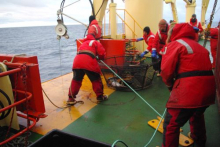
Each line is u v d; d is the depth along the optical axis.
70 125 3.22
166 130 2.12
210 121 3.22
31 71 2.87
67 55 22.14
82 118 3.45
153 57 4.84
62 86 5.18
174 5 10.38
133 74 4.99
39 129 3.11
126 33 8.59
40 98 3.06
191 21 8.96
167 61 2.04
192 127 2.53
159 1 7.93
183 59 1.99
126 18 8.51
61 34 4.67
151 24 8.02
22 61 2.97
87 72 3.84
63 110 3.77
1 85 2.74
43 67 15.67
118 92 4.63
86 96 4.45
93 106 3.92
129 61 5.64
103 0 5.72
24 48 31.64
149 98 4.24
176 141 2.12
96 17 5.97
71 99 4.01
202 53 2.00
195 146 2.56
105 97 4.20
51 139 1.62
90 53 3.83
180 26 2.13
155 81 5.34
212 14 4.05
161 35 4.79
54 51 26.05
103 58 4.07
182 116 2.01
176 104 1.98
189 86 1.92
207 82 1.93
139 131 2.99
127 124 3.21
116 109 3.76
